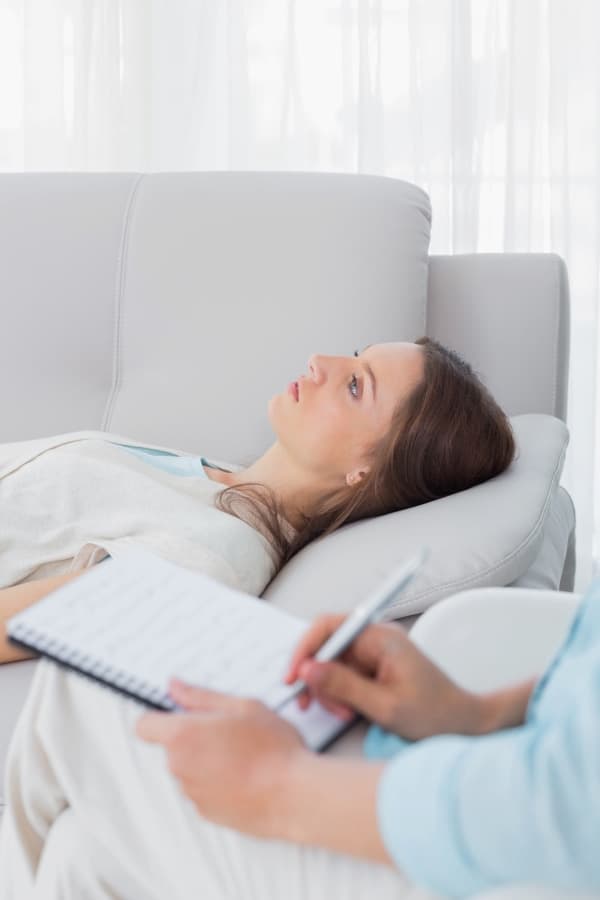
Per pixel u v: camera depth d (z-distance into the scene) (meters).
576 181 2.32
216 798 0.58
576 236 2.33
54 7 2.29
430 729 0.64
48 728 0.70
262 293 1.47
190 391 1.45
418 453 1.25
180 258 1.50
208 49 2.30
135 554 0.78
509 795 0.49
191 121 2.33
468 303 1.59
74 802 0.69
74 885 0.68
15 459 1.28
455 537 1.03
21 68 2.34
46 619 0.69
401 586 0.66
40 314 1.51
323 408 1.29
